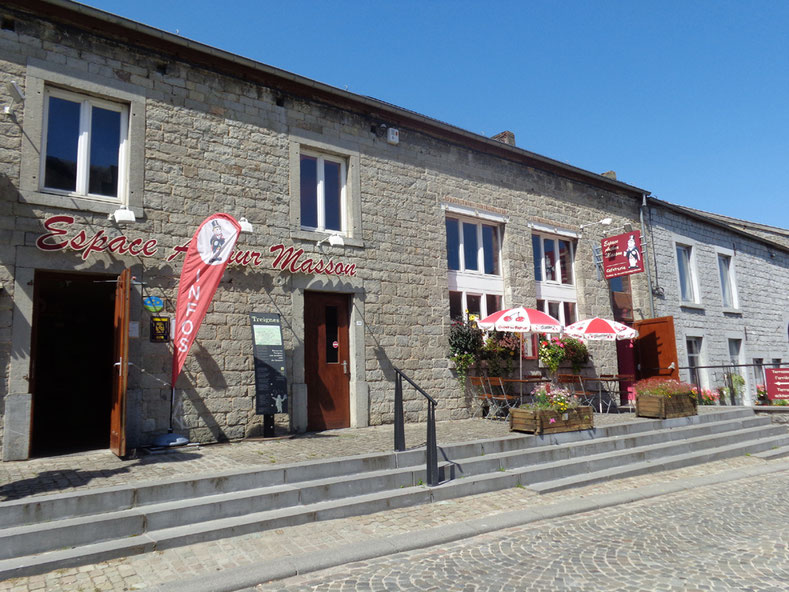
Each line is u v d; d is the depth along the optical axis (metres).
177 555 4.61
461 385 10.81
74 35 7.66
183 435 7.75
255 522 5.16
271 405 8.17
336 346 9.62
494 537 5.29
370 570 4.46
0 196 6.89
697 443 9.31
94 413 11.07
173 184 8.20
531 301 12.40
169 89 8.38
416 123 11.09
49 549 4.45
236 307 8.48
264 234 8.95
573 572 4.36
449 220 11.76
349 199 10.09
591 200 14.28
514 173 12.71
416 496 6.16
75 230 7.38
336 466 6.26
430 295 10.78
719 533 5.39
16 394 6.67
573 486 7.09
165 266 7.96
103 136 7.93
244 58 8.91
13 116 7.11
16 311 6.82
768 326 19.42
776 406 11.79
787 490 7.24
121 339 6.84
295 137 9.55
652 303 15.02
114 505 4.98
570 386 11.69
